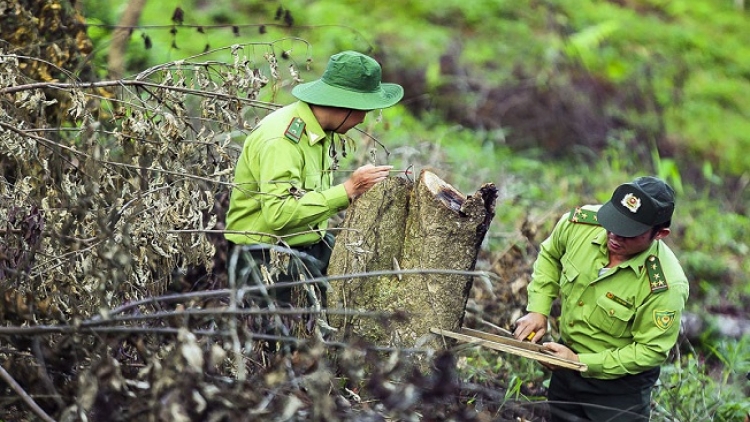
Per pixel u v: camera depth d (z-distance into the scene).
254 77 6.86
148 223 5.93
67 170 6.55
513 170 14.01
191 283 7.30
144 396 4.62
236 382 4.79
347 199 6.14
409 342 6.00
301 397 4.80
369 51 9.62
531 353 5.96
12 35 7.69
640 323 6.08
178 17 8.42
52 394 4.75
